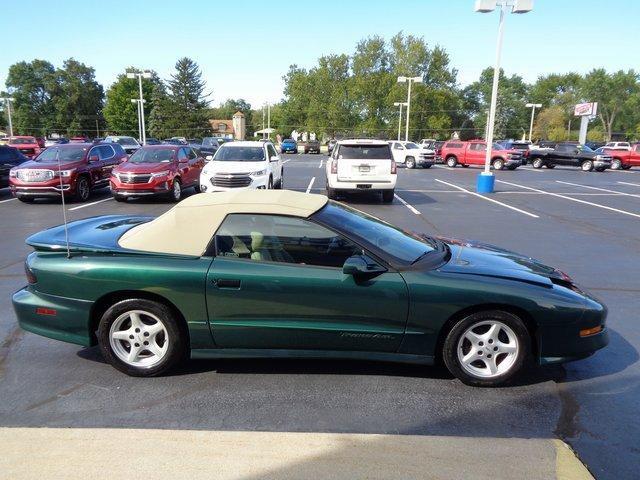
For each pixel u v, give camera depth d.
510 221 11.31
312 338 3.60
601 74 106.19
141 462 2.71
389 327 3.57
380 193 15.12
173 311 3.63
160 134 80.06
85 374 3.76
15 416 3.17
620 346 4.44
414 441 2.94
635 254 8.05
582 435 3.06
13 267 6.80
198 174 15.86
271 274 3.52
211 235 3.65
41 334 3.75
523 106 105.25
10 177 13.31
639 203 14.87
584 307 3.58
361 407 3.34
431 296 3.50
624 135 105.56
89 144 15.07
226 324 3.59
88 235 4.00
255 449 2.83
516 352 3.59
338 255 3.62
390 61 79.88
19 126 87.56
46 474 2.60
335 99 80.94
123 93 85.00
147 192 13.38
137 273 3.53
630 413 3.33
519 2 15.25
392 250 3.73
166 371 3.76
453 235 9.55
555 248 8.47
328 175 14.92
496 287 3.53
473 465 2.72
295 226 3.66
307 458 2.76
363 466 2.70
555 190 18.77
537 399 3.50
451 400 3.46
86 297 3.60
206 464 2.70
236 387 3.59
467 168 34.19
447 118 79.12
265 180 12.70
